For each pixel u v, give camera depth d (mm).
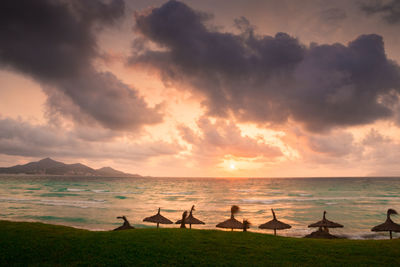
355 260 11383
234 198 76125
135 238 14016
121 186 136625
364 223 37750
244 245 13461
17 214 42219
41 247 12062
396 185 154375
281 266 10477
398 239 15695
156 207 53750
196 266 10227
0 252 11188
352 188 128250
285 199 73500
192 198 75438
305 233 30688
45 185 130500
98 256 11062
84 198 70000
